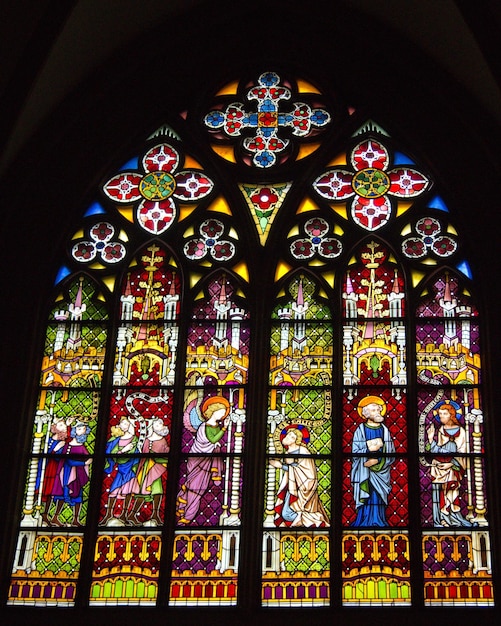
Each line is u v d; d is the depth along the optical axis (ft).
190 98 51.62
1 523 42.80
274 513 43.34
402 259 47.78
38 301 46.93
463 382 45.34
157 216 49.44
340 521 42.98
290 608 41.55
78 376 46.19
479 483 43.52
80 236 49.08
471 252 47.55
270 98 51.67
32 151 48.24
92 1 46.29
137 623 41.34
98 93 49.80
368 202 49.19
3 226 47.09
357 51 50.93
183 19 51.03
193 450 44.65
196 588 42.24
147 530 43.29
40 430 45.24
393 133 50.44
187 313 47.29
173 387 45.85
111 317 47.26
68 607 41.96
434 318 46.55
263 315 46.75
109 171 50.31
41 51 46.06
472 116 48.39
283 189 49.73
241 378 45.93
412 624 40.83
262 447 44.27
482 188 48.16
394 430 44.60
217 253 48.49
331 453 44.29
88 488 44.09
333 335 46.44
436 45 48.49
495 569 41.86
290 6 50.90
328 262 47.96
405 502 43.29
